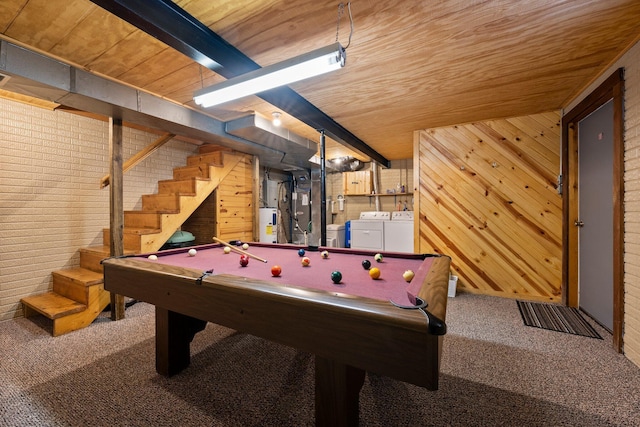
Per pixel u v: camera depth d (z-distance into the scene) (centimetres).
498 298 317
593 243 254
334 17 154
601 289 242
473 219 337
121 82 229
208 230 399
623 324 193
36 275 284
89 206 324
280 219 616
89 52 189
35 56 184
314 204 622
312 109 285
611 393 153
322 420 114
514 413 140
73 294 264
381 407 145
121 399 151
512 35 173
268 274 162
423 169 361
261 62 199
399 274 162
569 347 204
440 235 353
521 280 316
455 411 142
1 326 250
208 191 366
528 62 205
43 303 254
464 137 340
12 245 270
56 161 299
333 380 112
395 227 491
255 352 202
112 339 223
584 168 269
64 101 220
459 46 184
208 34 165
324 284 140
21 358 194
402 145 446
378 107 287
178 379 170
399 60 200
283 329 108
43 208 290
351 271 170
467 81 233
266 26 162
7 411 143
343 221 605
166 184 374
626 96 189
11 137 270
